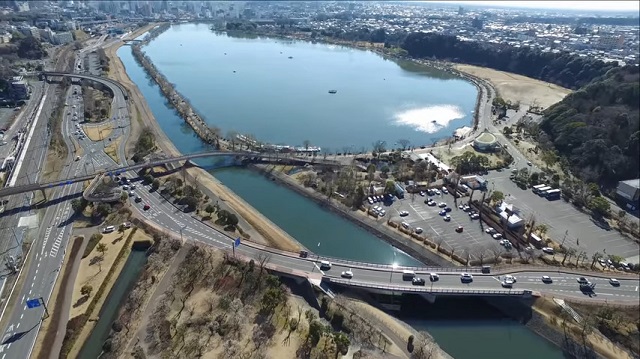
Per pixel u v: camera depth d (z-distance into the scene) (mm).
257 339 144625
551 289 176750
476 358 151625
